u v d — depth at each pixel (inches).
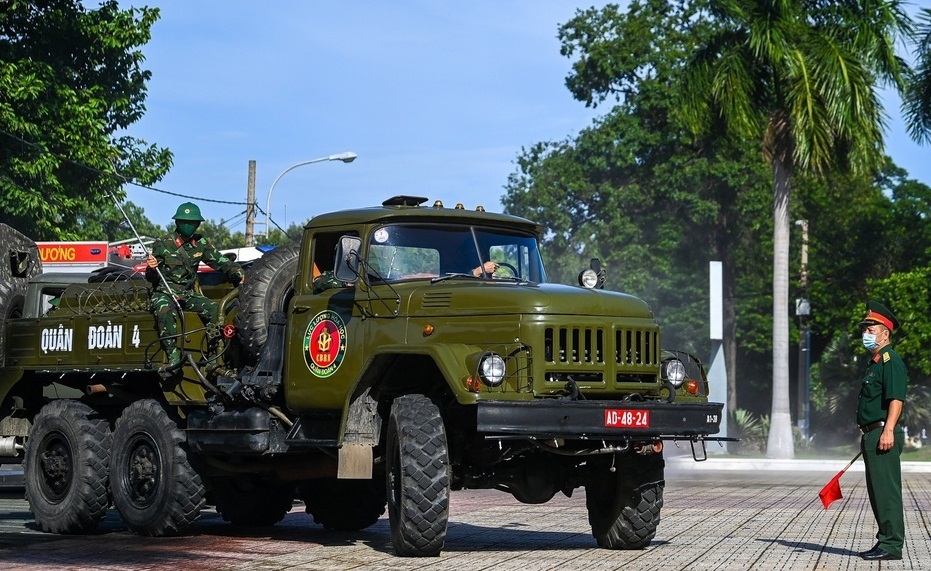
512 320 374.9
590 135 1910.7
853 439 1774.1
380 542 432.8
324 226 428.1
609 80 1956.2
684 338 1919.3
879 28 1167.6
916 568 359.3
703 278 1914.4
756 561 372.2
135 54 1267.2
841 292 2052.2
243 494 511.5
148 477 462.3
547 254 1929.1
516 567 351.6
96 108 1203.9
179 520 452.4
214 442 442.3
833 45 1135.6
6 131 1144.2
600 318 382.9
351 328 409.7
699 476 913.5
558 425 361.1
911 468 1011.9
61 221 1176.8
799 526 490.6
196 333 462.3
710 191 1927.9
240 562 369.7
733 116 1185.4
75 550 407.2
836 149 1178.6
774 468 1040.8
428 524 368.2
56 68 1218.0
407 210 419.8
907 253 2064.5
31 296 570.6
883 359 380.8
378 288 405.4
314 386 417.7
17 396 544.7
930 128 1196.5
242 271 472.7
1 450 543.2
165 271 465.7
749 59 1189.7
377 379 401.1
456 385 360.8
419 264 417.7
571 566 354.6
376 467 419.5
